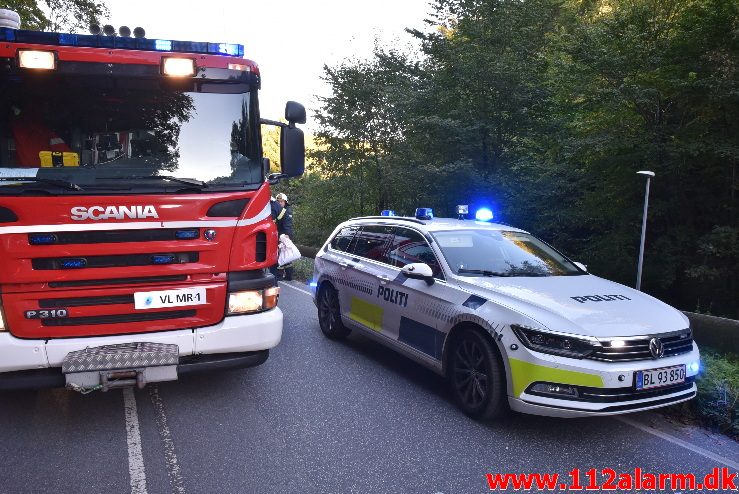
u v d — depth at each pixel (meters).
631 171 9.88
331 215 18.64
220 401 4.69
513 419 4.40
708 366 4.89
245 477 3.42
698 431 4.25
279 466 3.56
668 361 3.89
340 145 17.09
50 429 4.07
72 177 3.95
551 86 11.16
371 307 5.84
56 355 3.76
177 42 4.39
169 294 4.00
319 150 17.64
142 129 4.21
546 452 3.84
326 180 18.05
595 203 10.77
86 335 3.87
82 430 4.06
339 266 6.64
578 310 4.05
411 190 13.76
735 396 4.29
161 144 4.23
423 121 11.82
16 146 3.96
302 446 3.86
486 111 11.73
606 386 3.68
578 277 5.05
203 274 4.10
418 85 12.76
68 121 4.07
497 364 4.13
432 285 4.95
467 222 5.96
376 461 3.66
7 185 3.73
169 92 4.32
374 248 6.21
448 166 11.43
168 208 3.96
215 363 4.12
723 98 8.52
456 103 12.19
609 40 9.64
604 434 4.15
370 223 6.61
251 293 4.25
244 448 3.81
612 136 9.52
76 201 3.77
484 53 11.21
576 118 10.98
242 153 4.41
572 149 9.96
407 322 5.21
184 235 4.02
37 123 4.02
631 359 3.79
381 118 16.12
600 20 10.26
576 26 10.55
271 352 6.23
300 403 4.68
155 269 3.96
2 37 4.05
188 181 4.18
